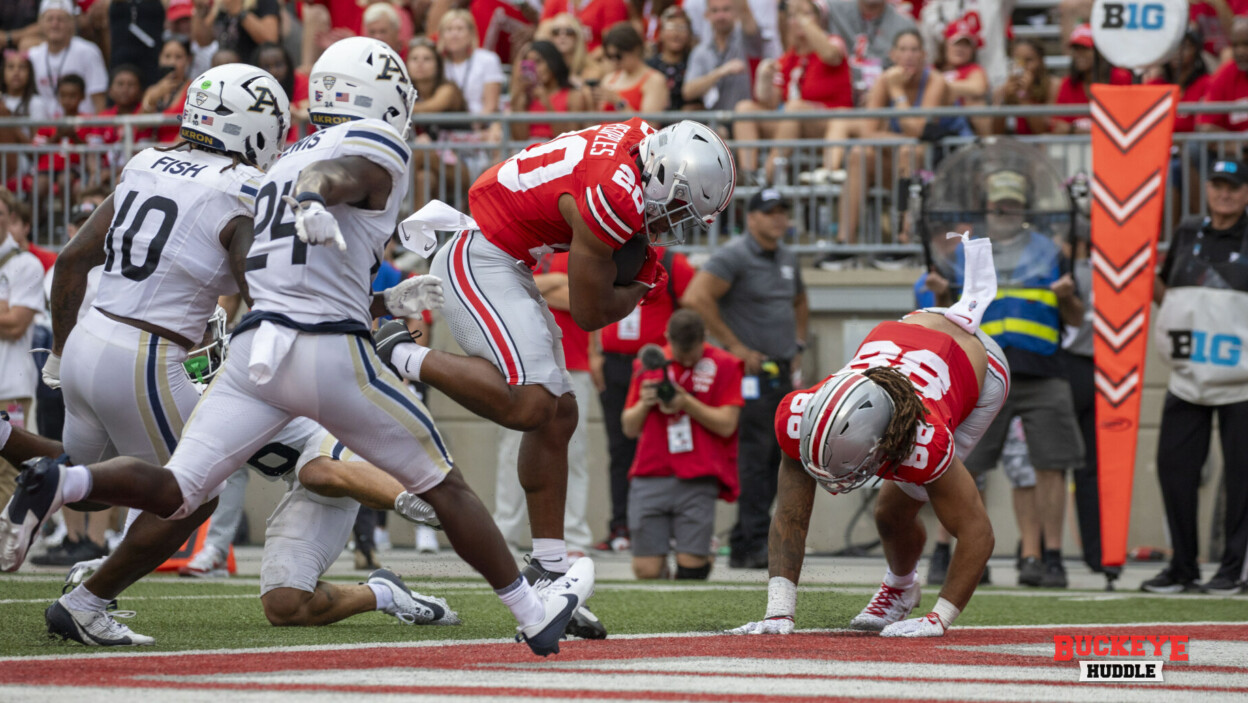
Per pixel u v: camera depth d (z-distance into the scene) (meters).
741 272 29.66
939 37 40.75
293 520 16.14
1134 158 25.72
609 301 14.98
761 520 29.80
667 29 39.34
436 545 33.53
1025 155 26.17
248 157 14.41
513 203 15.17
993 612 19.78
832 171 35.69
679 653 13.40
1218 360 25.44
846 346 35.34
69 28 43.81
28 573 25.03
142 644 13.85
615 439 32.16
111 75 42.25
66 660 12.07
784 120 35.62
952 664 12.73
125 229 14.08
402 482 12.02
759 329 29.75
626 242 15.11
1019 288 25.78
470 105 40.06
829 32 40.94
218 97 14.25
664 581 26.44
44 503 10.95
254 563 29.84
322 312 11.80
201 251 13.98
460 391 14.91
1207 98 35.31
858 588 24.17
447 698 9.80
